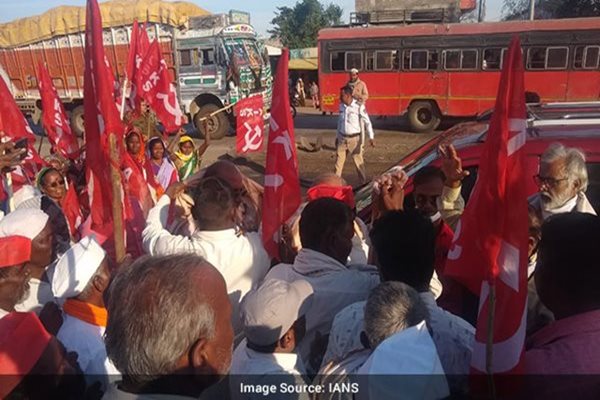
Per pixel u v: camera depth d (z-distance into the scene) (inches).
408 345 53.9
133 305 46.3
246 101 339.6
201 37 599.8
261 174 439.2
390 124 703.7
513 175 57.8
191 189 118.0
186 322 45.7
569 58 553.6
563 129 136.8
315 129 694.5
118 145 83.2
